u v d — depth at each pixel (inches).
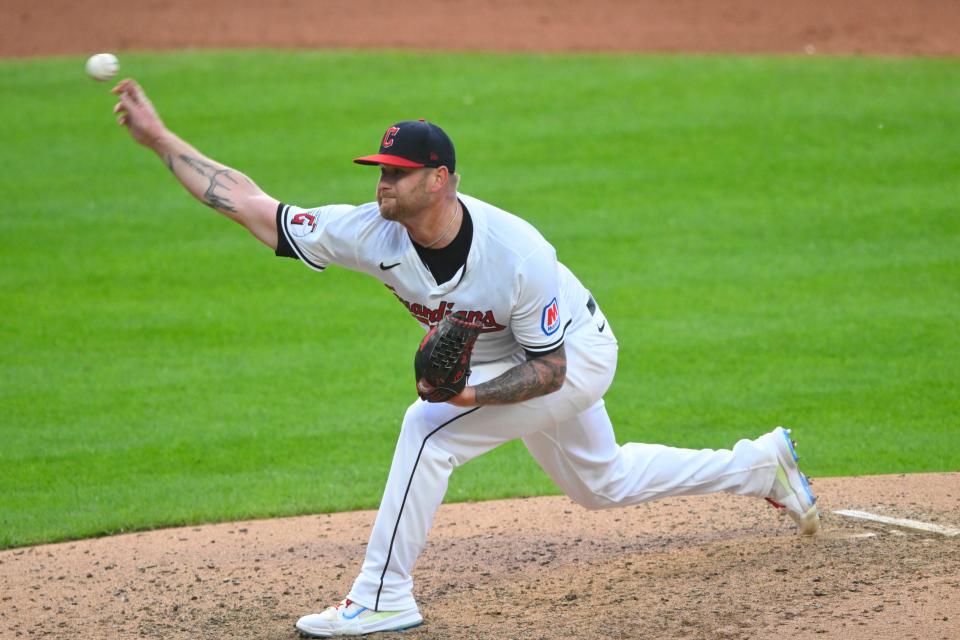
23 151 2014.0
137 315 1387.8
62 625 631.8
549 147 1963.6
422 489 589.0
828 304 1364.4
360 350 1275.8
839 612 559.5
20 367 1231.5
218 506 877.8
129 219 1720.0
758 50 2512.3
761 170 1847.9
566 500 867.4
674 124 2053.4
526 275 561.0
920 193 1731.1
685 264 1509.6
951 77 2272.4
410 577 597.9
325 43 2605.8
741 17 2790.4
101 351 1279.5
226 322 1365.7
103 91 2320.4
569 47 2554.1
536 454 644.1
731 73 2330.2
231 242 1637.6
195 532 822.5
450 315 577.0
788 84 2251.5
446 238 561.9
